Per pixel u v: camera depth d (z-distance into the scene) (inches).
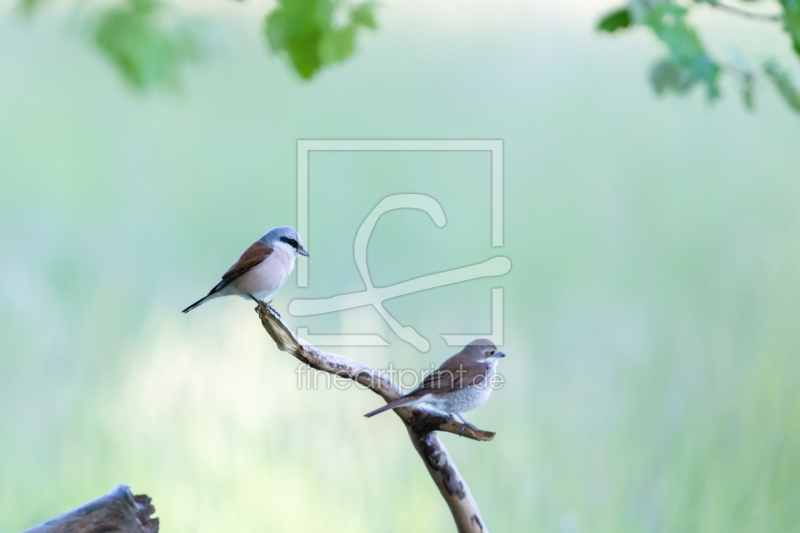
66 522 164.2
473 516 193.2
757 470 336.2
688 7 243.0
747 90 249.6
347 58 219.5
